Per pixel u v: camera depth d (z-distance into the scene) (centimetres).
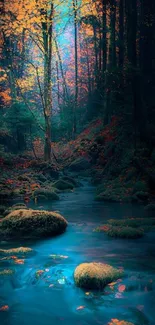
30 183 1597
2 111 3309
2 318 381
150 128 1548
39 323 368
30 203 1212
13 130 2920
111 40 2448
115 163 1684
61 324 367
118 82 1755
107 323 367
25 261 569
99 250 632
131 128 1739
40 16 1908
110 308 401
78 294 441
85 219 913
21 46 3338
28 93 3844
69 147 2903
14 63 3036
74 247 655
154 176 1242
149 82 1800
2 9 1911
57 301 422
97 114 3375
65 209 1076
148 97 1753
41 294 445
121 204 1159
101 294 438
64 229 791
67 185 1595
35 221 759
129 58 1630
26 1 1859
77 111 3650
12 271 518
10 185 1530
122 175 1471
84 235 751
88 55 4081
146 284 460
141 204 1145
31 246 671
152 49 1928
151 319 374
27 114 2653
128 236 719
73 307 407
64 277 495
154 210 1024
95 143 2253
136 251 621
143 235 741
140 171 1352
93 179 1806
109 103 2464
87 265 492
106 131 2270
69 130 3453
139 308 400
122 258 579
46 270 521
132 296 430
